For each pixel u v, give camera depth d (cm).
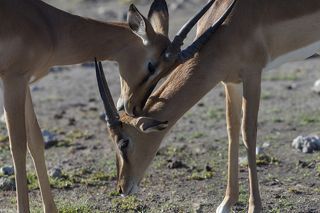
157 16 1568
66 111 2488
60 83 2944
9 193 1720
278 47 1534
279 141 2048
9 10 1497
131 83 1563
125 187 1477
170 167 1858
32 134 1535
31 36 1505
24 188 1484
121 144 1456
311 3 1531
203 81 1492
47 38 1533
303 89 2652
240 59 1494
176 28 3544
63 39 1573
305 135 2081
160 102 1484
